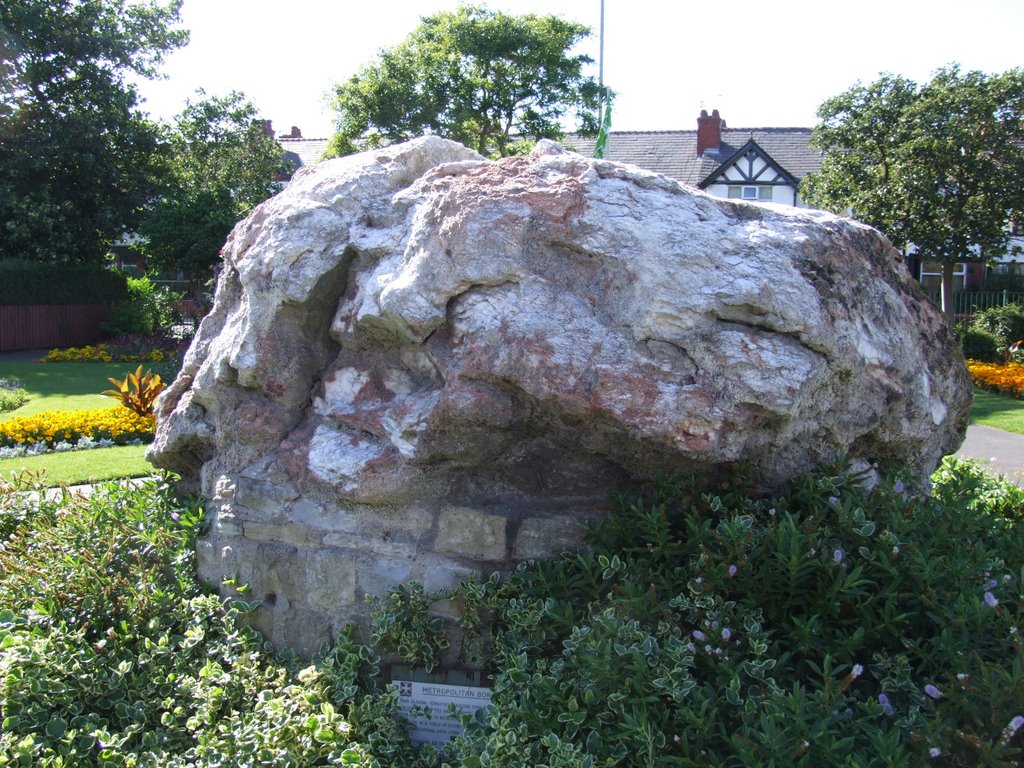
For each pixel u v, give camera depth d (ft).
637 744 7.77
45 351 72.79
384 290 10.03
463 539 10.44
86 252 79.41
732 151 90.84
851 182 62.85
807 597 8.66
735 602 8.66
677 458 9.52
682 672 7.91
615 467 10.26
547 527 10.32
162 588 11.53
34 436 30.19
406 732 9.95
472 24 71.41
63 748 9.11
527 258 9.56
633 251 9.32
